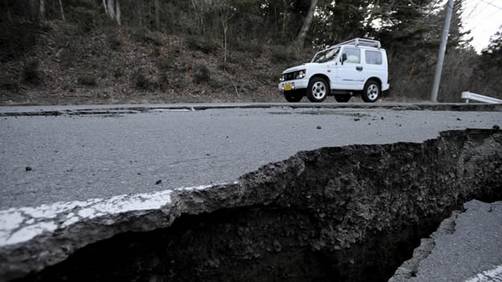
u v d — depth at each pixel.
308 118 3.89
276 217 1.58
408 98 15.00
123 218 1.04
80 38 10.70
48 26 10.61
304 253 1.61
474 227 1.86
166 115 4.13
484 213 2.07
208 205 1.31
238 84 10.95
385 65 8.77
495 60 23.16
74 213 1.03
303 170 1.78
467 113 5.10
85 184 1.31
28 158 1.71
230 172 1.51
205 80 10.56
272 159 1.71
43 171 1.48
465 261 1.50
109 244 1.04
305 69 7.58
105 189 1.26
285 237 1.57
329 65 7.86
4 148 1.95
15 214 1.00
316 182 1.79
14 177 1.38
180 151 1.94
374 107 5.98
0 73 8.54
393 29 16.28
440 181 2.24
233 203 1.38
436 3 16.03
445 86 17.23
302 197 1.71
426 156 2.24
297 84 7.75
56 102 7.65
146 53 11.02
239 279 1.38
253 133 2.63
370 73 8.51
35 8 11.23
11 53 9.19
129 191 1.24
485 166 2.61
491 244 1.65
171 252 1.20
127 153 1.88
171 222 1.13
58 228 0.94
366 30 16.52
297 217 1.65
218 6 12.48
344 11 15.39
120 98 8.72
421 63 17.22
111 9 13.09
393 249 1.88
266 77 11.93
